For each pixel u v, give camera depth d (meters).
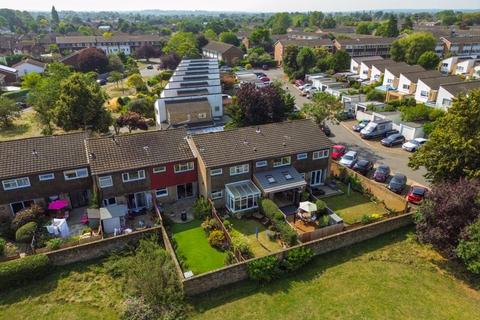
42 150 35.38
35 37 193.88
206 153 35.62
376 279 26.36
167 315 22.89
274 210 32.28
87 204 36.97
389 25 158.88
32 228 30.08
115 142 36.44
